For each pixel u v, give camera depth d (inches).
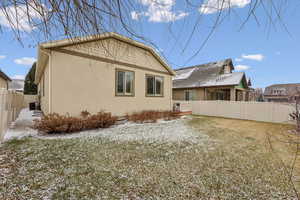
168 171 105.5
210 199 78.1
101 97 263.9
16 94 305.6
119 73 291.1
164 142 171.2
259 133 225.5
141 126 265.4
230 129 253.8
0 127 148.9
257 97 761.0
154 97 364.8
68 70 226.4
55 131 199.2
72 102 230.7
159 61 374.9
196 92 570.6
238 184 91.1
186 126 273.0
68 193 78.9
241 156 133.6
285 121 304.7
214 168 110.7
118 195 79.4
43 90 348.5
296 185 89.9
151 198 77.9
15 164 107.7
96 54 255.4
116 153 135.2
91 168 106.3
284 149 153.8
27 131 200.8
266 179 96.6
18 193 77.4
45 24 61.8
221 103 422.0
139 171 104.8
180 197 79.3
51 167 105.3
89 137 185.2
